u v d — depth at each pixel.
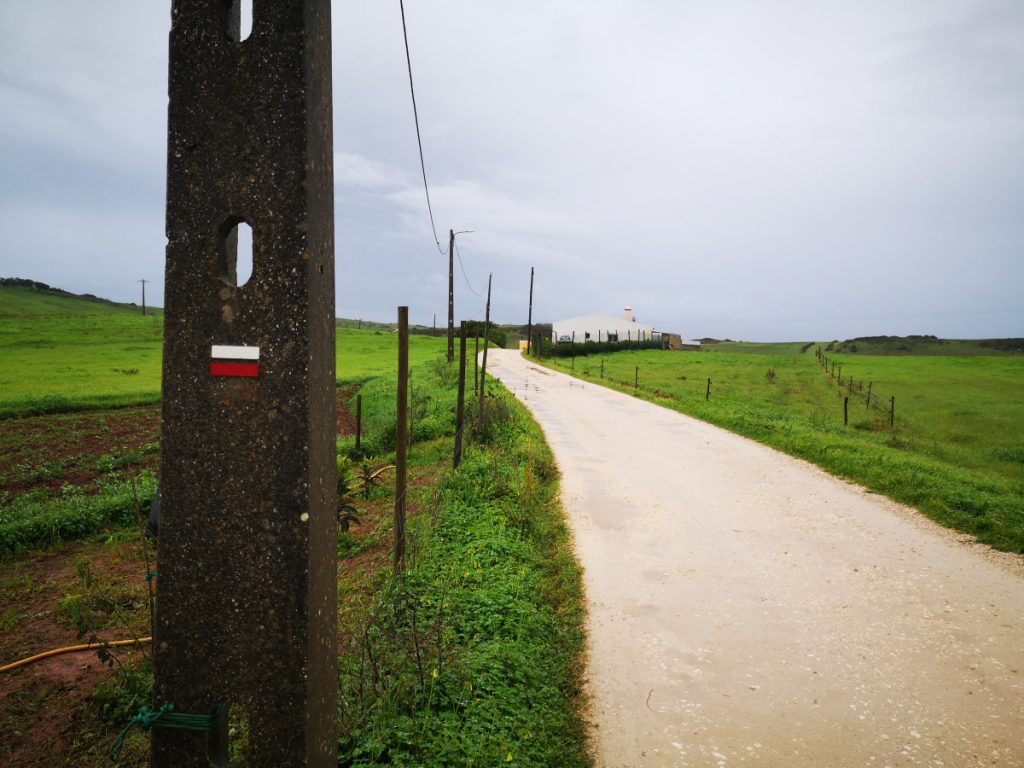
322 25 2.72
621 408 24.19
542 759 4.14
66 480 15.46
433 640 5.14
